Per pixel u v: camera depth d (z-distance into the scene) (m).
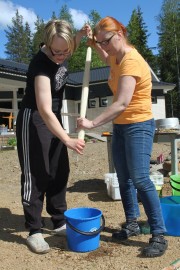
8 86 14.56
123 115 3.04
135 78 2.88
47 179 3.28
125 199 3.45
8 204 4.77
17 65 17.64
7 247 3.26
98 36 2.97
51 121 2.96
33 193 3.21
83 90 3.35
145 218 3.96
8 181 6.47
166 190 5.11
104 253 3.10
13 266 2.88
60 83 3.25
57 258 3.02
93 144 11.57
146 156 3.02
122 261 2.91
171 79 41.38
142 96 2.98
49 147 3.29
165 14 45.81
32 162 3.20
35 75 3.04
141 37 48.12
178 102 37.69
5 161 8.50
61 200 3.55
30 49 61.06
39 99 2.99
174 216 3.43
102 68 22.86
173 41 42.38
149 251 2.96
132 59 2.88
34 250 3.12
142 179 3.01
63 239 3.46
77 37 3.55
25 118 3.21
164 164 6.08
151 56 45.72
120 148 3.28
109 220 3.98
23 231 3.70
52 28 2.90
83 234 3.05
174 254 3.02
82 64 39.97
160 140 5.28
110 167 5.49
